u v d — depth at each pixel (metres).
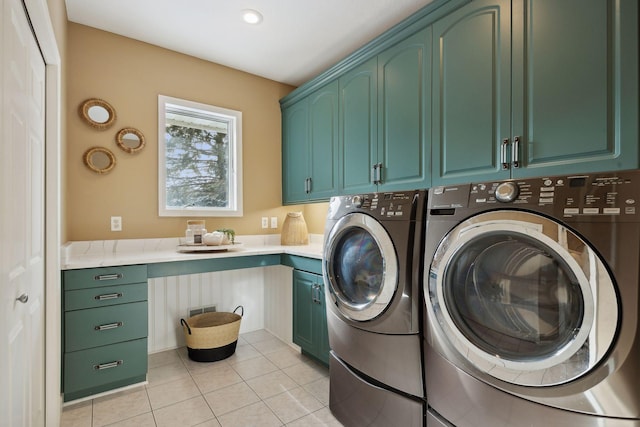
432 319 1.29
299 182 3.03
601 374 0.88
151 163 2.59
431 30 1.87
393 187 2.10
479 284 1.17
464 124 1.70
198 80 2.82
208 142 2.95
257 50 2.69
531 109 1.44
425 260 1.34
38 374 1.47
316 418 1.75
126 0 2.06
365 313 1.55
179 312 2.73
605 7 1.23
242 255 2.45
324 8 2.13
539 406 0.98
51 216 1.62
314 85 2.80
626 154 1.17
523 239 1.05
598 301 0.88
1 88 0.90
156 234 2.61
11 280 1.02
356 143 2.38
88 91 2.34
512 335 1.07
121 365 1.95
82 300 1.83
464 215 1.22
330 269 1.80
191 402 1.88
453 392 1.22
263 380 2.14
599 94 1.24
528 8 1.45
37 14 1.22
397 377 1.44
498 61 1.56
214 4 2.10
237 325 2.55
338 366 1.74
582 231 0.93
